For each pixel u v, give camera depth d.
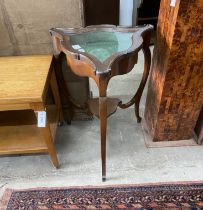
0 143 1.18
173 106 1.23
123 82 2.01
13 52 1.31
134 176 1.23
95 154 1.37
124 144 1.42
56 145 1.43
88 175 1.25
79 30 1.13
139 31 1.08
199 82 1.13
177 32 0.95
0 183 1.23
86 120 1.62
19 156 1.37
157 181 1.21
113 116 1.64
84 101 1.56
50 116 1.41
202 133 1.33
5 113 1.34
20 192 1.18
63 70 1.40
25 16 1.17
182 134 1.39
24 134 1.23
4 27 1.20
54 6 1.14
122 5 2.63
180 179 1.21
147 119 1.52
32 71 1.12
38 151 1.18
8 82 1.04
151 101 1.39
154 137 1.40
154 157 1.33
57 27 1.21
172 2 0.94
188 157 1.32
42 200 1.14
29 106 0.99
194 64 1.06
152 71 1.33
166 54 1.06
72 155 1.36
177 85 1.14
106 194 1.16
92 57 0.90
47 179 1.24
